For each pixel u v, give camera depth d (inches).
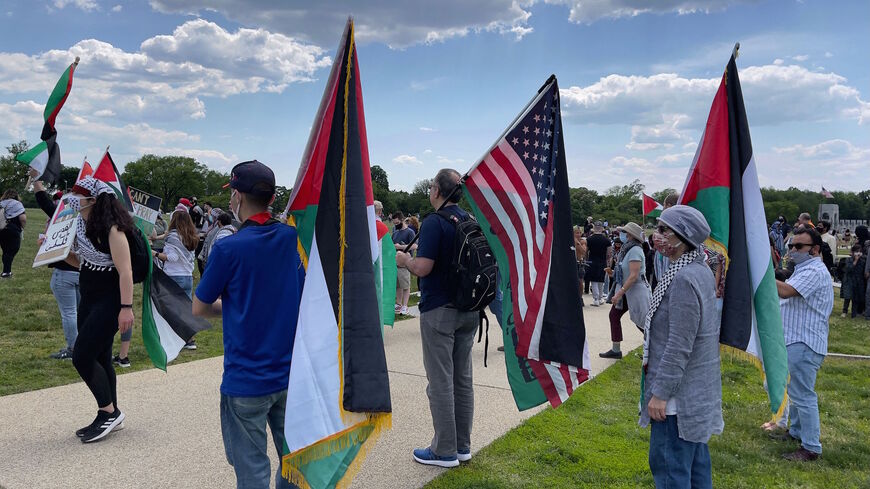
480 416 220.8
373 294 111.3
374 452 182.4
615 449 194.1
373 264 113.7
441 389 169.5
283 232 114.3
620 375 294.8
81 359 177.2
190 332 210.4
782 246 708.7
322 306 110.3
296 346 108.0
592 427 214.1
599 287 560.4
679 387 119.6
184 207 314.8
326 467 110.0
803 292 192.9
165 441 183.8
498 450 187.8
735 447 202.2
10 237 552.7
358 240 111.3
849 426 230.7
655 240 124.5
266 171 115.6
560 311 159.0
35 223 1505.9
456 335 174.7
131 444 181.0
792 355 196.7
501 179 157.6
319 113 114.6
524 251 159.2
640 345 369.1
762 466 187.9
